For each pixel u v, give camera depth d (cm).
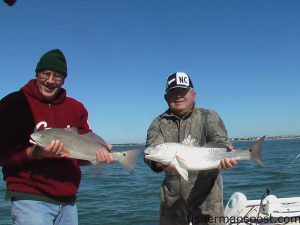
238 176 862
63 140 143
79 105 165
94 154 151
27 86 151
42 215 143
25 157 140
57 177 147
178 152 166
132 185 765
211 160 167
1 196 640
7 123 142
